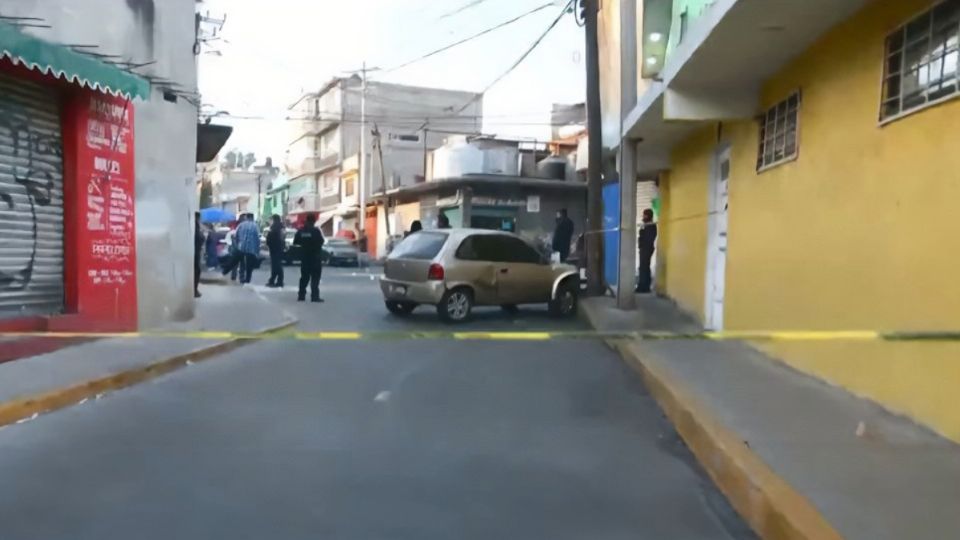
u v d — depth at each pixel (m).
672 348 9.93
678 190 14.80
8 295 9.10
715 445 5.64
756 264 9.70
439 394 8.19
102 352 9.57
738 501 5.01
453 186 37.06
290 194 71.12
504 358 10.51
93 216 10.27
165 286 12.20
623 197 14.07
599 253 16.34
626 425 7.04
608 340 11.50
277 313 14.27
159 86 11.88
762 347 9.45
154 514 4.71
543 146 42.19
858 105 6.99
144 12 11.29
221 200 88.19
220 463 5.73
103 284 10.48
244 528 4.52
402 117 54.88
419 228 17.89
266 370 9.45
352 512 4.79
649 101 11.30
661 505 5.04
